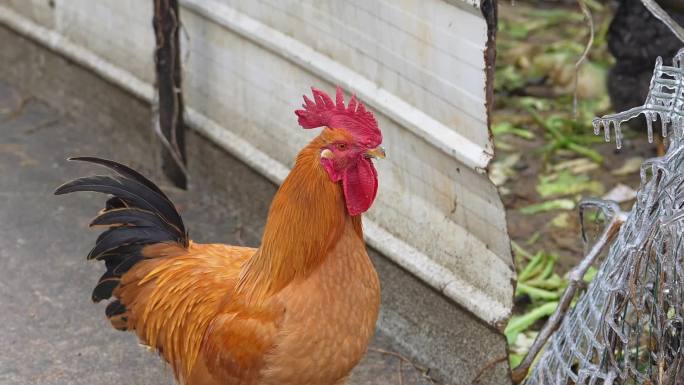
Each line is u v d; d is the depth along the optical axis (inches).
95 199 101.3
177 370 76.3
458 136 78.0
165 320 75.5
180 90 99.0
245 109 96.2
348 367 71.7
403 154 83.2
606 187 104.3
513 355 85.2
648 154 108.0
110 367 84.0
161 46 96.7
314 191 69.7
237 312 71.9
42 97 118.6
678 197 68.9
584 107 116.1
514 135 113.1
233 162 98.6
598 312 72.7
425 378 83.8
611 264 72.7
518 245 97.6
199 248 77.7
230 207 100.2
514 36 130.8
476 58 74.9
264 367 71.0
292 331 70.1
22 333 86.4
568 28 132.0
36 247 95.1
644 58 100.3
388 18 80.3
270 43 90.4
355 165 69.1
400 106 81.4
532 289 91.1
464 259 81.0
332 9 84.6
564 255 96.2
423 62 78.7
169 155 101.8
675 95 69.1
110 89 108.3
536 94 119.9
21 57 120.2
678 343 71.7
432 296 83.5
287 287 70.7
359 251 71.0
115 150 109.1
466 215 79.7
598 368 72.9
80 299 89.9
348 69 85.1
